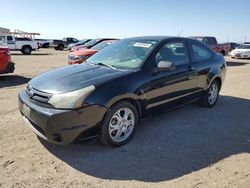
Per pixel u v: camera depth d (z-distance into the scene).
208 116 5.80
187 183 3.33
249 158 3.99
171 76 4.93
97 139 4.20
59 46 39.59
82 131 3.75
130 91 4.16
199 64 5.72
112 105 4.01
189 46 5.67
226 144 4.45
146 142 4.43
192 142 4.48
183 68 5.26
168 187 3.24
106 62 4.97
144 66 4.54
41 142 4.32
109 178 3.41
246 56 22.17
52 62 18.73
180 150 4.19
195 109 6.27
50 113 3.65
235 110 6.31
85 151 4.07
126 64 4.69
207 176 3.49
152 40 5.18
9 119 5.38
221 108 6.45
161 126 5.14
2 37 28.52
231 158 3.97
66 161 3.79
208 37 20.30
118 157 3.92
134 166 3.70
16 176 3.41
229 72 13.52
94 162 3.78
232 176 3.49
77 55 11.18
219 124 5.34
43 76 4.46
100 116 3.85
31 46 29.69
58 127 3.66
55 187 3.21
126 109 4.23
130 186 3.26
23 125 5.05
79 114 3.69
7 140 4.38
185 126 5.18
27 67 15.15
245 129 5.12
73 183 3.29
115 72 4.36
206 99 6.21
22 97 4.29
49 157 3.88
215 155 4.05
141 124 5.21
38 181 3.32
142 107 4.47
